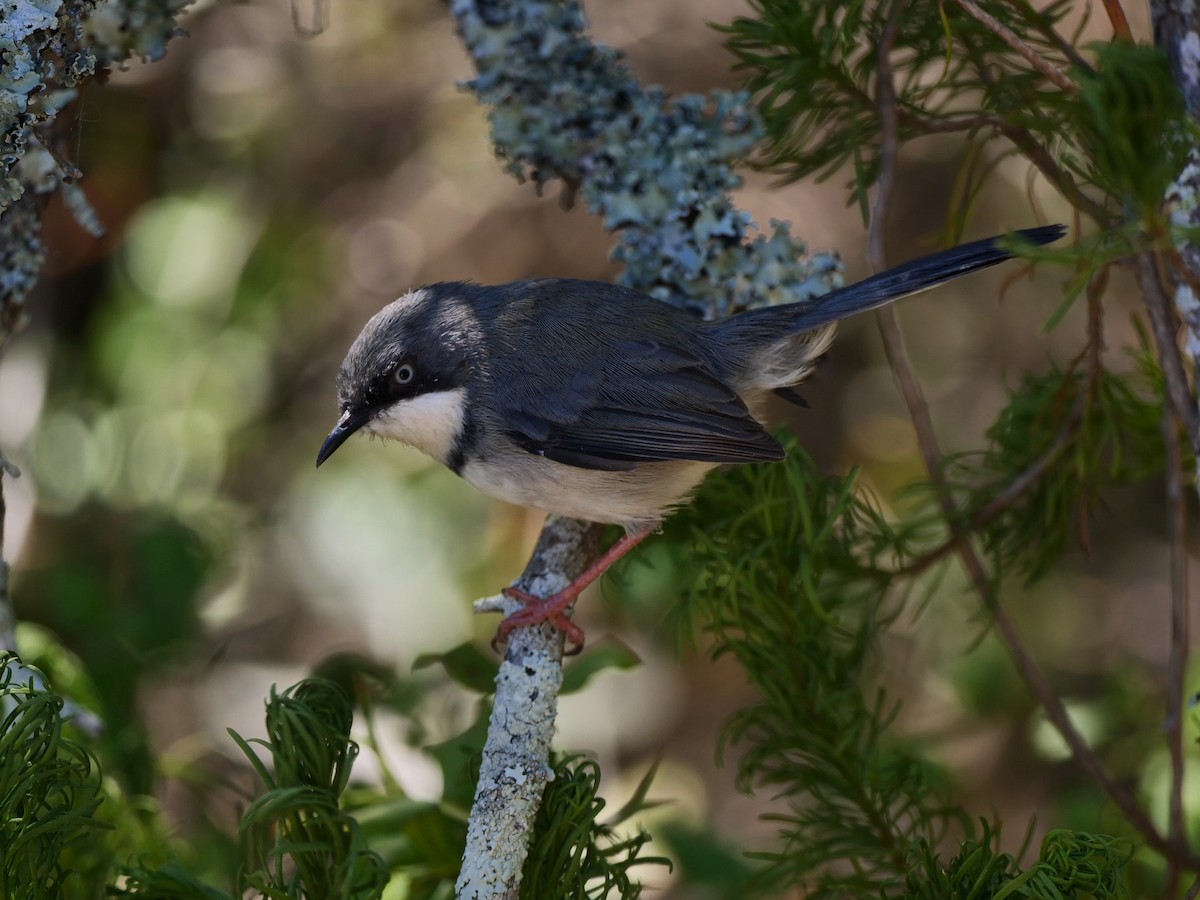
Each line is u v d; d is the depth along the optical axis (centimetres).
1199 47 560
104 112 1402
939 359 1505
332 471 1377
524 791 608
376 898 509
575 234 1496
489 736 656
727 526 727
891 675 1265
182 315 1385
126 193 1426
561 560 823
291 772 529
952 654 1230
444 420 830
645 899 1091
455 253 1499
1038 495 767
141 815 729
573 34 807
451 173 1508
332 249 1471
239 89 1483
